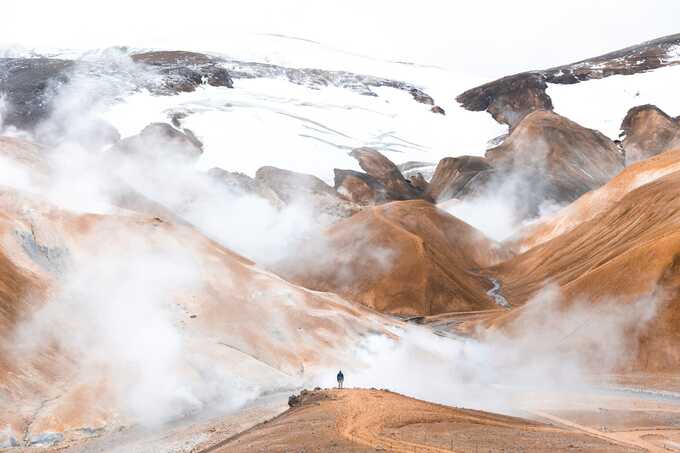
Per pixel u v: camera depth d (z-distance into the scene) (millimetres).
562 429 62594
